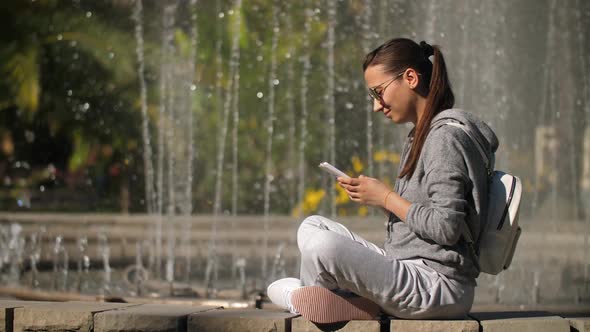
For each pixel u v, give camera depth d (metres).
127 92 13.08
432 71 3.07
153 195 12.55
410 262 3.00
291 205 12.16
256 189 12.36
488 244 2.99
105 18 13.05
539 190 9.95
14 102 12.95
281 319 3.04
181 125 12.59
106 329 3.19
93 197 13.61
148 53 12.77
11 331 3.30
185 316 3.16
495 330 3.00
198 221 10.74
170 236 8.84
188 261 8.16
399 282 2.92
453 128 2.92
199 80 12.49
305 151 12.02
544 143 9.81
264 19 12.32
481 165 2.95
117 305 3.46
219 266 8.12
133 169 13.38
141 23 12.81
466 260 2.98
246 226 10.62
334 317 3.01
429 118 3.00
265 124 12.48
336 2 10.74
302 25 12.01
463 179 2.86
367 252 2.92
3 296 5.67
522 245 8.38
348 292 3.08
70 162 13.45
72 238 9.58
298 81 12.08
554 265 7.48
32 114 12.85
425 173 2.95
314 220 3.18
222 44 12.41
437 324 2.95
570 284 6.63
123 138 13.25
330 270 2.92
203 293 5.74
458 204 2.83
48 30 12.84
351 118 11.30
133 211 13.26
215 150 12.48
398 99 3.08
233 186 12.41
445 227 2.82
